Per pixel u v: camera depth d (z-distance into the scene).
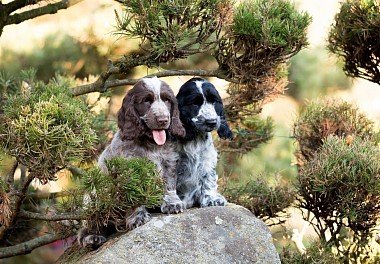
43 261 10.27
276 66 7.24
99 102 8.78
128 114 5.93
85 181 5.57
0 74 8.27
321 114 7.91
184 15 6.49
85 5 10.98
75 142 5.47
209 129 6.02
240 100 7.81
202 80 6.19
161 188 5.65
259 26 6.75
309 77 12.73
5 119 5.71
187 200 6.32
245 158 11.16
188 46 6.75
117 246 5.76
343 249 7.60
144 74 10.02
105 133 8.20
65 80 8.49
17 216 6.48
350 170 7.07
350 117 7.90
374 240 7.51
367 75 8.01
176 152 6.12
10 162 7.53
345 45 7.91
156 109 5.83
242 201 7.71
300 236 7.88
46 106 5.53
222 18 6.71
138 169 5.58
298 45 7.01
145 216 5.95
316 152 7.52
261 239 6.00
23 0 7.40
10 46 10.93
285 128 11.71
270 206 7.68
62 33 10.93
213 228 5.95
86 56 10.79
